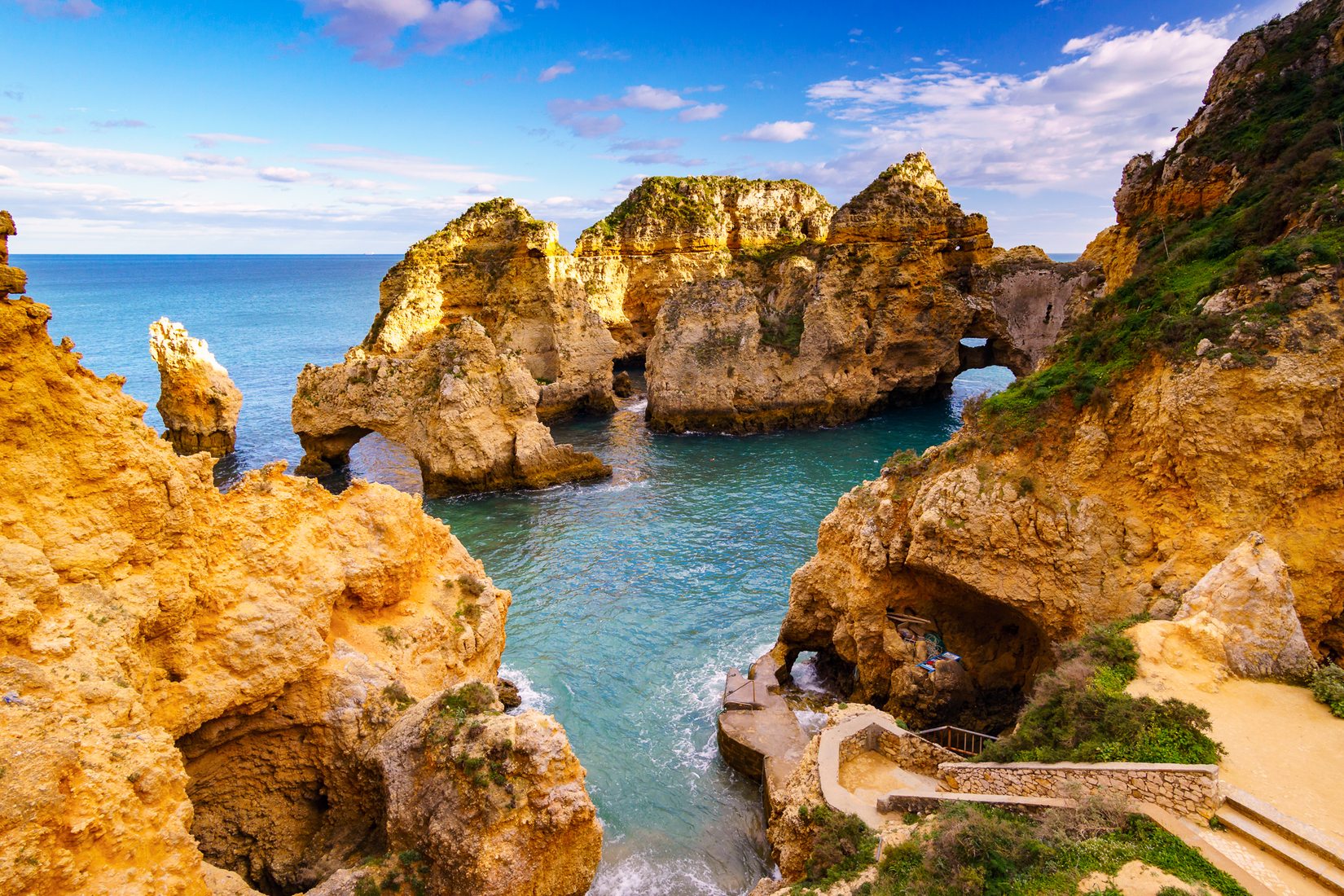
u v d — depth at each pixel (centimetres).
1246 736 1644
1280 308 2261
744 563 4209
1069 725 1781
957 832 1498
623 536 4603
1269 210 2769
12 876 952
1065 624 2378
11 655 1129
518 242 7856
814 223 10919
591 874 1648
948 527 2497
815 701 2975
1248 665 1859
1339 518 2112
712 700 2975
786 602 3759
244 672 1605
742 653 3300
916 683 2603
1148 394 2406
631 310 10425
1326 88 3341
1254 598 1911
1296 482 2133
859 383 7506
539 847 1525
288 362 10450
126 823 1113
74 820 1040
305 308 19512
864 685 2866
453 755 1562
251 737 1738
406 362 5622
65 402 1368
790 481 5638
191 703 1508
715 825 2341
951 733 2452
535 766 1538
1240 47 4209
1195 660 1877
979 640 2858
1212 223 3328
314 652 1720
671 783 2527
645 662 3241
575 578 4047
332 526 1992
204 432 5941
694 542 4512
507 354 5659
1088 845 1448
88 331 13050
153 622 1442
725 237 10375
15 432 1292
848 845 1695
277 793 1800
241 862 1756
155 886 1098
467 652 2230
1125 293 2962
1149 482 2364
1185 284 2755
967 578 2505
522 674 3142
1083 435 2522
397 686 1834
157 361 5788
